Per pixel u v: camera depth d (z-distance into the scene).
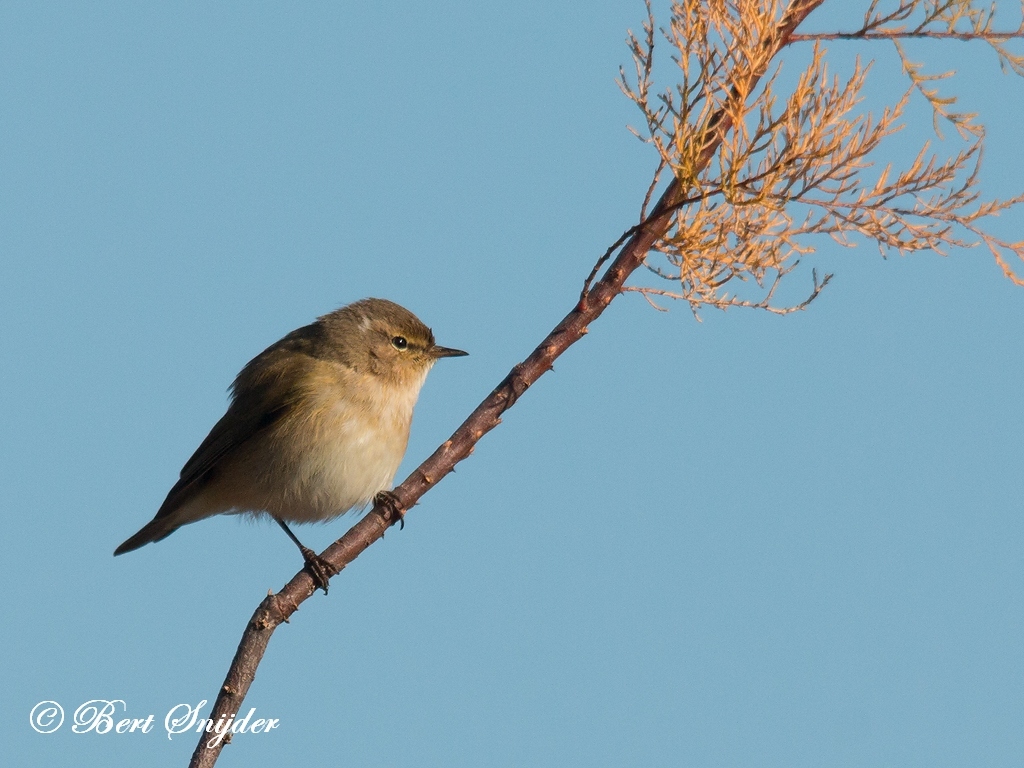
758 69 7.13
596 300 7.77
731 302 7.57
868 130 7.02
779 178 7.04
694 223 7.33
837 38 7.54
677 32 7.19
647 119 7.29
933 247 7.29
